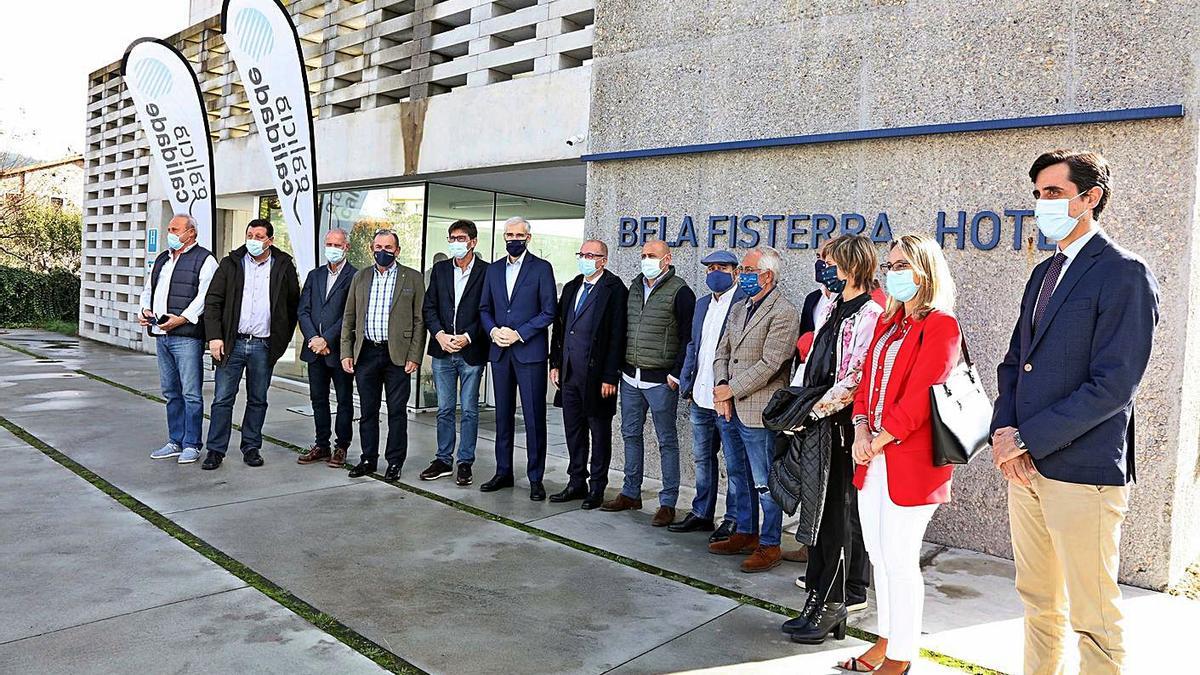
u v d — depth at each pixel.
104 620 3.51
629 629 3.63
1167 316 4.20
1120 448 2.61
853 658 3.29
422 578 4.15
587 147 6.54
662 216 6.11
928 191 4.95
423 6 8.47
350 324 6.12
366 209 9.56
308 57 10.05
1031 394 2.71
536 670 3.21
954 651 3.51
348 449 6.96
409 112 8.48
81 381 10.16
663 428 5.19
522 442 7.81
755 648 3.48
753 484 4.63
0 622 3.45
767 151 5.60
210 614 3.61
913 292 3.05
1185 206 4.16
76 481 5.68
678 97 6.03
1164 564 4.23
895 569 3.07
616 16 6.34
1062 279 2.71
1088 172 2.64
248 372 6.34
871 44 5.16
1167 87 4.23
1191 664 3.41
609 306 5.38
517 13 7.56
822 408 3.48
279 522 4.96
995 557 4.71
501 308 5.74
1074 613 2.68
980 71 4.77
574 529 5.05
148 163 13.46
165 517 4.97
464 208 9.23
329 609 3.72
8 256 20.59
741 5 5.71
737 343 4.55
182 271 6.25
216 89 11.61
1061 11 4.50
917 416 2.96
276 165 7.43
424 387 9.13
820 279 4.02
